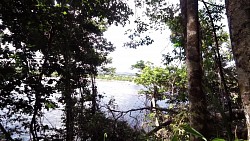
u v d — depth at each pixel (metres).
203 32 7.95
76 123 8.34
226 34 8.66
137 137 6.49
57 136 9.91
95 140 7.33
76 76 11.38
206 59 7.58
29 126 9.59
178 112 6.28
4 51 8.04
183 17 5.91
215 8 8.29
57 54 10.26
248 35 1.74
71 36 10.54
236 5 1.85
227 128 2.96
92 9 9.70
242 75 1.76
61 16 8.51
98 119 7.59
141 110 7.38
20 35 8.56
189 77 4.06
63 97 10.11
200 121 3.81
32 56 9.40
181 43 8.17
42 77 9.51
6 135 8.71
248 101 1.72
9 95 8.35
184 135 4.54
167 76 10.98
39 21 7.97
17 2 6.97
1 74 7.70
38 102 8.90
